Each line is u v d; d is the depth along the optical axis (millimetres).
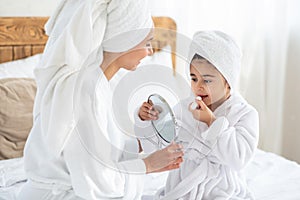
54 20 1411
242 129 1389
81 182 1294
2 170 1822
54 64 1299
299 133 2850
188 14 2824
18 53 2490
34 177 1370
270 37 2834
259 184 1740
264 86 2881
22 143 2066
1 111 2043
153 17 2727
